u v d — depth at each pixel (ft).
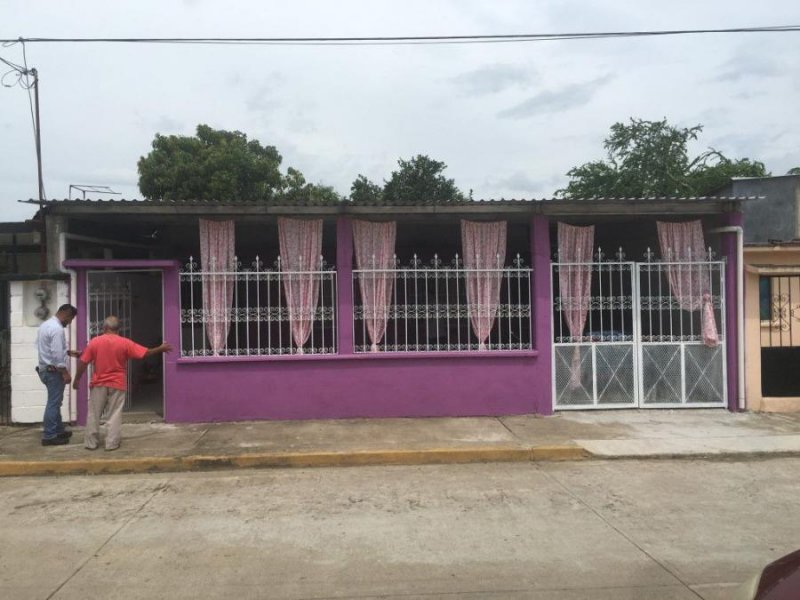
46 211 28.25
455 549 15.80
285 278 30.04
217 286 29.78
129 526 17.62
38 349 25.93
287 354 29.99
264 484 21.63
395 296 30.63
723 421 29.30
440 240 42.65
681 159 78.23
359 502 19.60
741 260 31.07
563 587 13.66
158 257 39.99
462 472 22.95
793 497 19.85
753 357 31.42
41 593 13.56
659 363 31.37
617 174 79.92
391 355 29.86
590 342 31.14
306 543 16.28
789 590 8.95
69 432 26.35
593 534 16.74
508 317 30.73
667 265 31.42
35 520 18.20
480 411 30.30
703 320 31.32
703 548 15.74
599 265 31.09
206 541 16.47
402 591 13.55
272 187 82.84
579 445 25.13
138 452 24.39
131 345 25.27
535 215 30.45
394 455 24.13
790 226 47.55
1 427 28.84
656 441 25.94
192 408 29.27
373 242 30.48
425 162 99.14
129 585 13.92
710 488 20.79
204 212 28.71
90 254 32.73
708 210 30.83
